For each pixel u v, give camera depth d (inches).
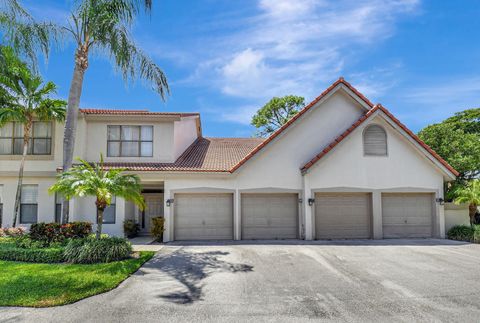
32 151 732.0
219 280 368.5
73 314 268.4
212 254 513.3
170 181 684.1
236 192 689.6
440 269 418.6
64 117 706.2
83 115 717.9
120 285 349.7
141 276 385.7
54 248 469.4
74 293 314.0
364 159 701.3
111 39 577.3
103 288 331.0
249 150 888.9
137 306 287.6
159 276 385.4
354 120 730.8
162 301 300.5
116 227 701.3
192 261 464.1
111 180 488.4
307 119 722.2
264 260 468.8
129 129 745.0
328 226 695.1
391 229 701.9
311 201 679.7
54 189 499.8
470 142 851.4
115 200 707.4
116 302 297.6
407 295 317.7
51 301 292.5
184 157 795.4
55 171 723.4
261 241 657.6
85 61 606.2
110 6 589.6
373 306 288.2
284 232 697.0
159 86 617.6
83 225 534.9
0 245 499.2
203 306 287.7
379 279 372.8
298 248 563.2
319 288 339.6
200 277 380.8
